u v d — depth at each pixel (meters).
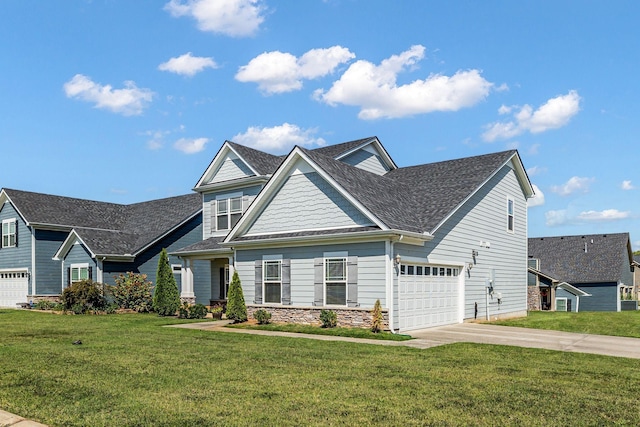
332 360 11.09
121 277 27.38
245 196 24.72
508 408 7.31
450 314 19.95
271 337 15.20
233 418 6.75
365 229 16.78
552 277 41.44
